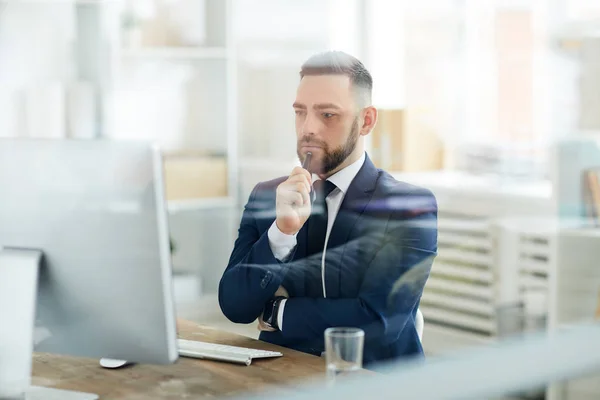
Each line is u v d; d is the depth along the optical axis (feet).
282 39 15.67
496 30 15.25
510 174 13.76
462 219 13.44
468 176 14.24
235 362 6.15
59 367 6.08
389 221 7.98
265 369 6.03
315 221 8.11
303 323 7.59
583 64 13.58
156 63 14.51
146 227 5.00
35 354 6.40
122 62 14.24
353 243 7.97
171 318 5.13
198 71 14.78
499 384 5.04
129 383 5.70
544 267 12.28
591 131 12.89
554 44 14.14
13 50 13.51
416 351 7.63
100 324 5.21
